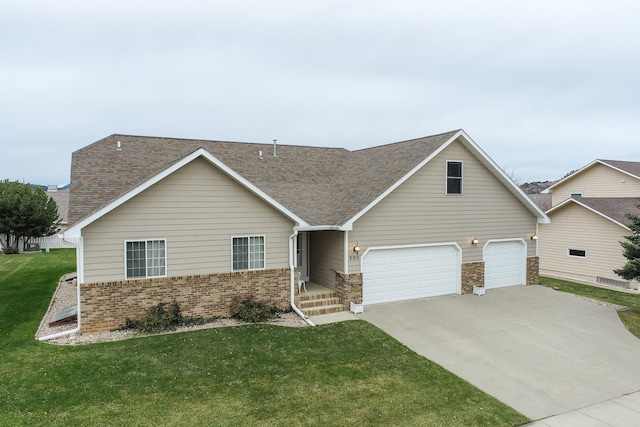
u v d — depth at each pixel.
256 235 14.62
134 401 8.58
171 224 13.36
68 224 12.83
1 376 9.48
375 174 18.16
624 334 13.91
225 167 13.69
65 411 8.10
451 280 18.31
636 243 17.09
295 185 18.86
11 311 15.02
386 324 14.06
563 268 25.73
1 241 33.22
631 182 30.23
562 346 12.67
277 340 12.24
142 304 13.02
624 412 8.93
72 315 13.37
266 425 7.88
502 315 15.48
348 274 15.67
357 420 8.20
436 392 9.52
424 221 17.34
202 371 10.05
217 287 14.03
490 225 19.14
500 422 8.37
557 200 36.28
